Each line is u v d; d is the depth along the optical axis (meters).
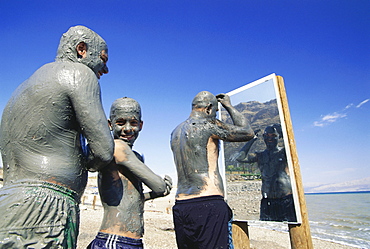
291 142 3.93
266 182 4.17
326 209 31.27
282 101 4.13
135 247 2.21
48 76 1.78
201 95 3.10
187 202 2.64
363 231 14.46
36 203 1.52
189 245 2.58
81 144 1.90
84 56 2.06
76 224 1.73
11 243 1.39
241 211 4.52
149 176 2.29
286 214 3.76
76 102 1.75
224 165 5.09
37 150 1.67
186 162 2.80
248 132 3.02
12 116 1.74
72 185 1.73
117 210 2.25
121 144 2.39
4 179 1.74
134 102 2.61
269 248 8.21
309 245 3.53
